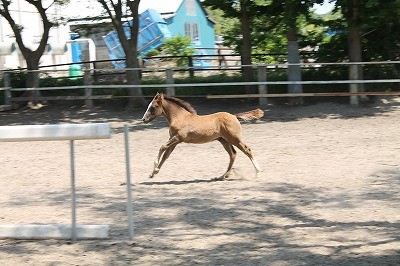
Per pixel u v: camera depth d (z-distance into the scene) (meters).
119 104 20.70
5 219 8.34
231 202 9.06
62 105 21.02
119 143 15.05
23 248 6.94
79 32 22.28
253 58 24.77
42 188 10.45
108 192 9.96
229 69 21.27
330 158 12.28
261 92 19.19
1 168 12.40
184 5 37.06
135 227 7.76
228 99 20.33
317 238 7.13
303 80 20.86
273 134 15.34
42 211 8.78
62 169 12.13
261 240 7.09
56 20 22.27
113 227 7.79
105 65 32.47
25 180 11.17
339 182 10.26
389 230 7.40
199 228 7.68
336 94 18.31
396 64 20.27
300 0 17.66
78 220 8.19
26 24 29.28
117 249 6.82
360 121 16.66
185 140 10.66
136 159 12.98
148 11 32.06
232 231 7.51
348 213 8.30
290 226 7.70
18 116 19.67
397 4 17.06
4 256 6.65
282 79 20.98
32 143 15.52
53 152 14.12
